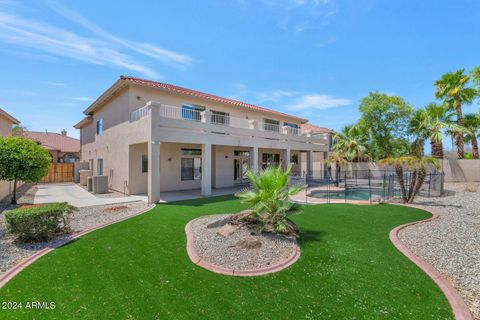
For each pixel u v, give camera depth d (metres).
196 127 13.18
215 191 15.63
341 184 19.77
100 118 19.48
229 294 3.76
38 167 10.77
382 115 22.53
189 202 11.61
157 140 11.63
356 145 21.31
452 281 4.17
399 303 3.51
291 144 19.16
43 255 5.29
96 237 6.46
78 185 20.80
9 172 10.18
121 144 15.07
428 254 5.32
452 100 20.00
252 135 16.25
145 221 8.07
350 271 4.51
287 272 4.47
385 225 7.59
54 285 4.05
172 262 4.93
